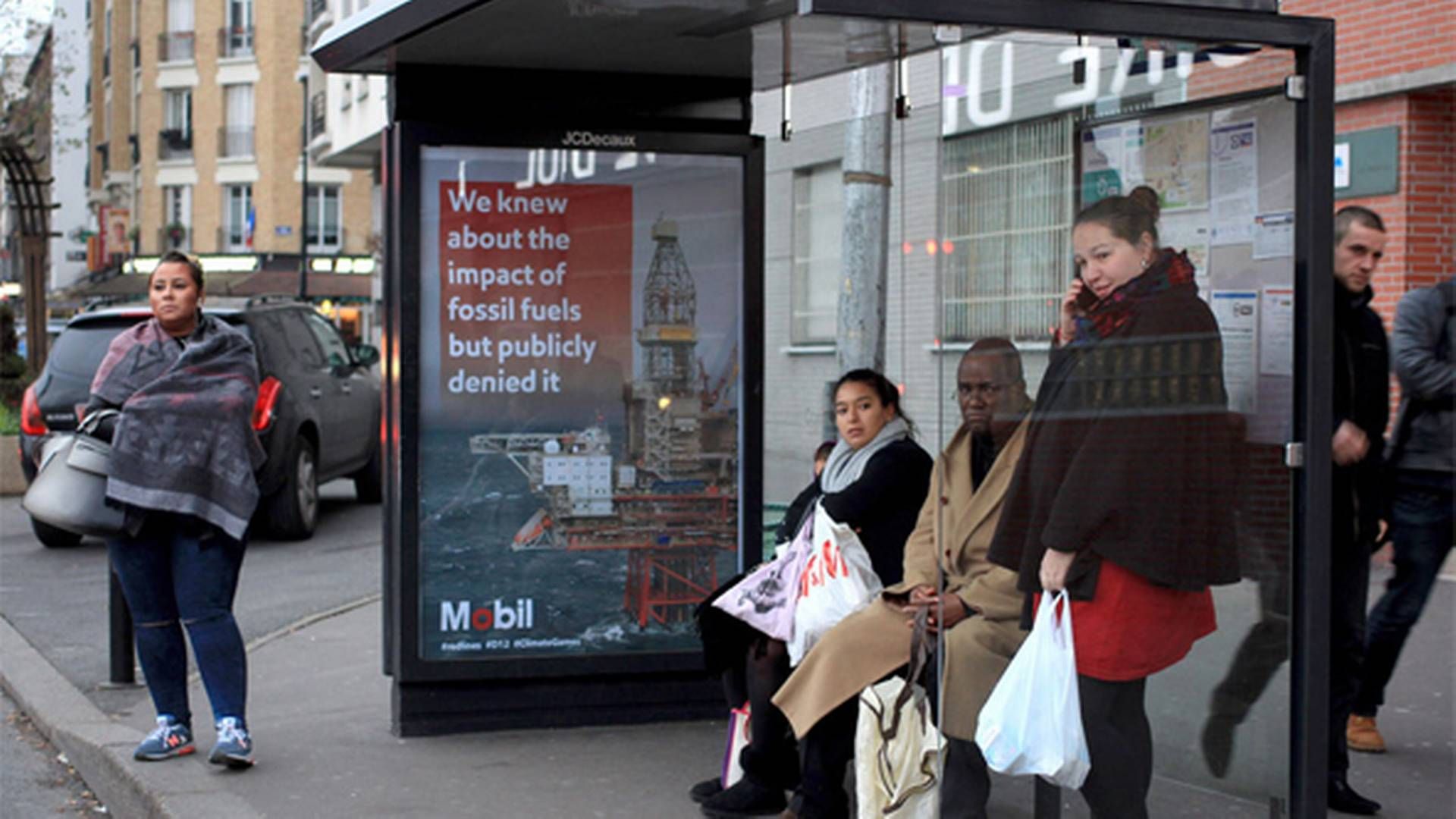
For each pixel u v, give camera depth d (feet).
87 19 223.92
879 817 13.94
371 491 49.70
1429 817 15.65
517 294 19.56
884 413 17.02
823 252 23.49
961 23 12.80
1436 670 18.20
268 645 27.09
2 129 108.58
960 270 14.40
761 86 20.47
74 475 17.94
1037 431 14.10
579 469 19.85
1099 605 13.87
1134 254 14.01
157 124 185.98
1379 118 28.96
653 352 20.02
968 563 14.33
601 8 16.10
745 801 16.49
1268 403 14.05
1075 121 14.06
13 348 67.31
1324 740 13.93
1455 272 28.04
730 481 20.30
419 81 18.99
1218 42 13.57
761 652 16.33
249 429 18.45
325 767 18.52
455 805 17.07
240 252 180.65
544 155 19.53
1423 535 16.87
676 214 19.99
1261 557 14.02
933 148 16.38
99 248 196.95
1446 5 27.68
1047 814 14.26
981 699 14.26
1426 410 16.74
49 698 23.65
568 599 19.90
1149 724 13.98
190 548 18.34
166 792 17.58
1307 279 13.83
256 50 178.50
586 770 18.35
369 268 126.11
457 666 19.57
